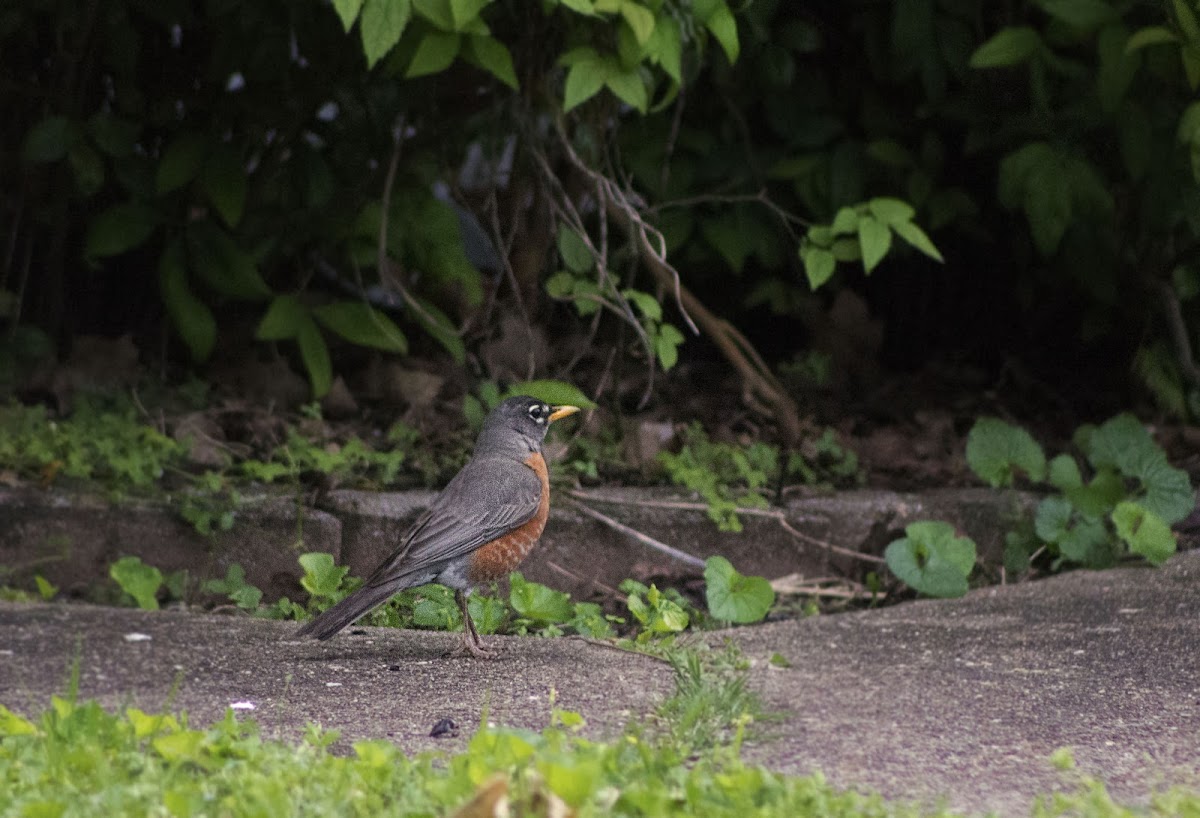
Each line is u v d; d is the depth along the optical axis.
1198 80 11.05
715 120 13.61
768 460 12.13
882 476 12.61
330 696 7.33
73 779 5.70
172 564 10.27
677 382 13.83
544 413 9.30
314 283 13.10
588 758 5.72
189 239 11.84
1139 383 13.81
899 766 6.37
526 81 11.68
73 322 12.70
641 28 9.70
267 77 11.87
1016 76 12.98
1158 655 8.23
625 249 12.52
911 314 14.95
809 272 11.51
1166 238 13.20
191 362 12.56
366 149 12.23
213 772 5.88
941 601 9.84
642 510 11.23
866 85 13.72
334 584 9.36
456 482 8.78
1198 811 5.54
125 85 11.95
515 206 12.55
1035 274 14.25
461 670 7.92
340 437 11.81
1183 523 11.80
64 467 10.37
